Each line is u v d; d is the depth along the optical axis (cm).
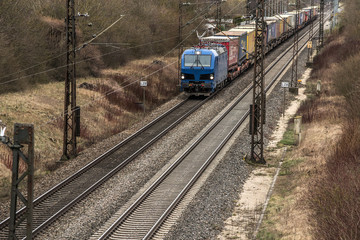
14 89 5328
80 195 3028
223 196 3084
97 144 4328
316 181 2998
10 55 5241
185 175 3472
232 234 2533
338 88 6206
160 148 4131
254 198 3080
